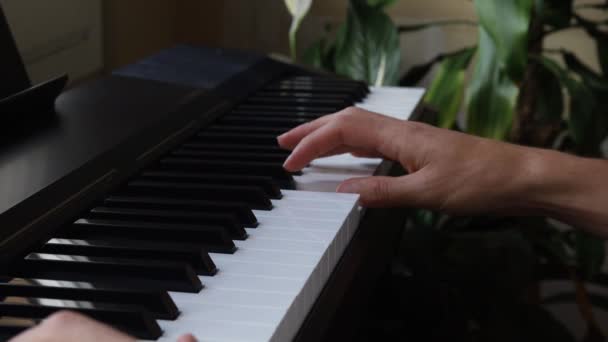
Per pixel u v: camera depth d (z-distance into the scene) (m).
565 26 1.38
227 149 0.80
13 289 0.54
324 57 1.49
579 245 1.39
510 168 0.81
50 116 0.81
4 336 0.51
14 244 0.58
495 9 1.12
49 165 0.69
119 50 1.37
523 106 1.42
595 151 1.31
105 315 0.51
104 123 0.80
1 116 0.75
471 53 1.36
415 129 0.80
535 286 1.49
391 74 1.29
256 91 0.97
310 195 0.72
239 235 0.63
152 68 0.98
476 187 0.80
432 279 1.20
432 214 1.36
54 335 0.41
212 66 1.01
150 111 0.84
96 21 1.23
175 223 0.64
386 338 1.15
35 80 1.08
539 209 0.84
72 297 0.54
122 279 0.56
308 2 1.11
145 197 0.69
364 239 0.71
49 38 1.09
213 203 0.66
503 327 1.29
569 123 1.30
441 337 1.16
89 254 0.59
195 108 0.87
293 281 0.57
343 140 0.79
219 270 0.58
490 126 1.22
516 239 1.34
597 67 1.76
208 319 0.52
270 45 1.81
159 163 0.75
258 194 0.69
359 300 0.65
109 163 0.71
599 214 0.82
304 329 0.56
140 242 0.61
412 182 0.78
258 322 0.52
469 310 1.30
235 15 1.78
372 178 0.76
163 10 1.55
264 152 0.80
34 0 1.05
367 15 1.31
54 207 0.63
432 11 1.77
